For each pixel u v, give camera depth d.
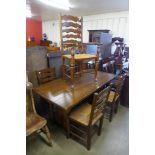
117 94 2.23
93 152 1.66
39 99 2.34
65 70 2.31
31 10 4.45
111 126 2.14
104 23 4.89
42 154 1.63
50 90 1.87
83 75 2.52
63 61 2.25
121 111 2.58
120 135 1.95
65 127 1.95
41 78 2.20
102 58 3.72
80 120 1.66
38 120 1.59
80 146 1.74
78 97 1.66
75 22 2.18
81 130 1.77
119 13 4.48
